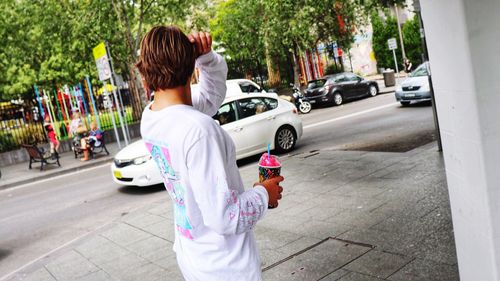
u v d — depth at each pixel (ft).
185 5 67.56
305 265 13.38
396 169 22.59
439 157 23.29
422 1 8.14
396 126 39.17
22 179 46.57
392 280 11.48
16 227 27.37
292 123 36.40
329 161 27.53
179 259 6.37
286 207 19.47
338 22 82.48
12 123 61.77
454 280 10.89
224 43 97.14
